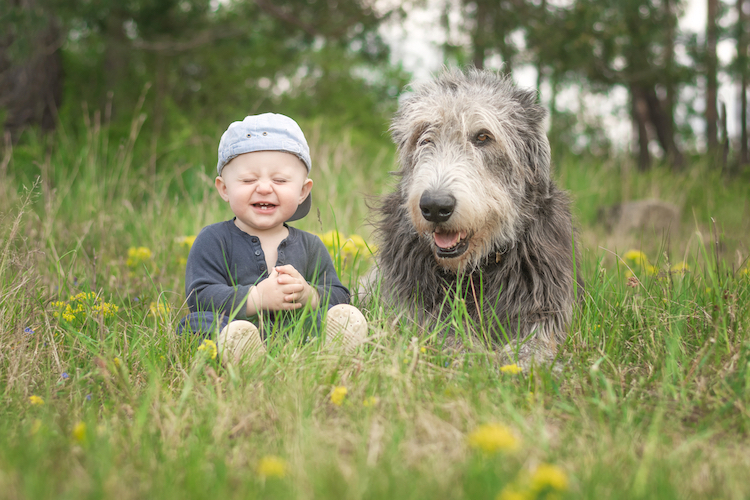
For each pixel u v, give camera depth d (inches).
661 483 64.7
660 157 618.8
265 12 456.4
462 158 123.5
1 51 357.7
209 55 666.2
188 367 103.0
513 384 97.3
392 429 77.8
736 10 603.5
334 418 85.9
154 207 232.5
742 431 83.7
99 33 426.3
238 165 113.6
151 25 442.6
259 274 116.9
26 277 128.8
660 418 81.2
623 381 98.4
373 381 93.5
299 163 116.9
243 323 101.6
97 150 287.1
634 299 128.9
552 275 128.8
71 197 245.3
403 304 131.8
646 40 435.2
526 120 135.7
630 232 319.9
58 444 72.4
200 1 460.8
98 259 166.7
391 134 149.8
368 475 64.7
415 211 121.3
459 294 121.6
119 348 111.0
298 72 892.6
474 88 136.1
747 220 246.4
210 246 116.1
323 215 249.8
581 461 70.3
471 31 438.3
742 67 487.5
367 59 489.1
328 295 118.8
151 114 434.6
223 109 661.3
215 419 82.0
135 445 74.6
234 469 69.7
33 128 357.7
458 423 81.1
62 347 110.7
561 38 406.0
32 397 88.7
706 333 113.0
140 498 62.1
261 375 94.3
